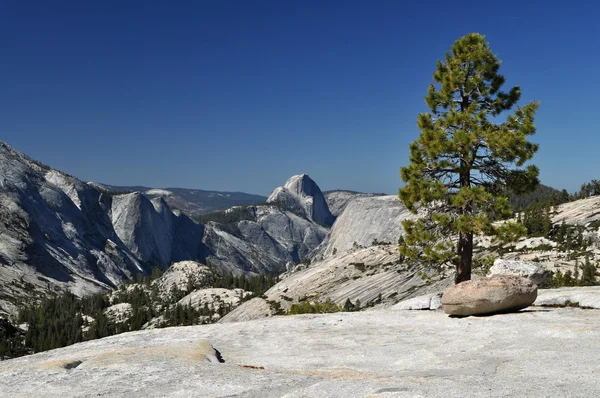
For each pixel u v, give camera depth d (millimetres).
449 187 31938
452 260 31609
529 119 30703
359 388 11727
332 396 11258
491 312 24250
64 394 12602
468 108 31922
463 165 31844
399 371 15766
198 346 20609
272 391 12055
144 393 12461
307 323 27594
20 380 14219
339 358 18953
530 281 24484
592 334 18188
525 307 24672
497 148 29984
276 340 23703
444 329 22641
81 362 17297
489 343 18625
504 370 14062
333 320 27922
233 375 14000
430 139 31875
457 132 30344
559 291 29062
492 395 10625
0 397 12555
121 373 14680
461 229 29891
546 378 12398
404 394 10906
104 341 26969
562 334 18625
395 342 20984
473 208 30734
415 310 29797
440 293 30828
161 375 14250
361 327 25359
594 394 10492
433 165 31859
